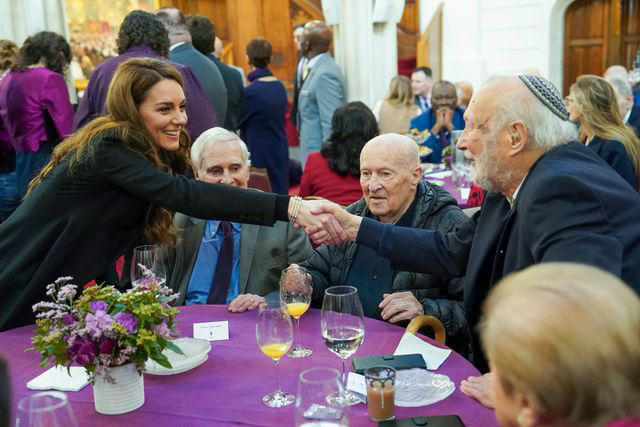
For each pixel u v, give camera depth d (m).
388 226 2.07
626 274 1.53
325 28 5.60
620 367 0.76
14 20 5.50
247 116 5.36
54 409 1.03
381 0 6.08
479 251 1.85
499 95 1.68
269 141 5.44
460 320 2.12
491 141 1.70
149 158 2.07
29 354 1.79
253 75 5.47
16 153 4.34
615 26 9.35
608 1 9.33
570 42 9.61
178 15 4.32
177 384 1.58
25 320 2.04
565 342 0.77
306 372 1.17
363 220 2.08
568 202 1.54
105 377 1.40
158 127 2.08
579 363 0.76
